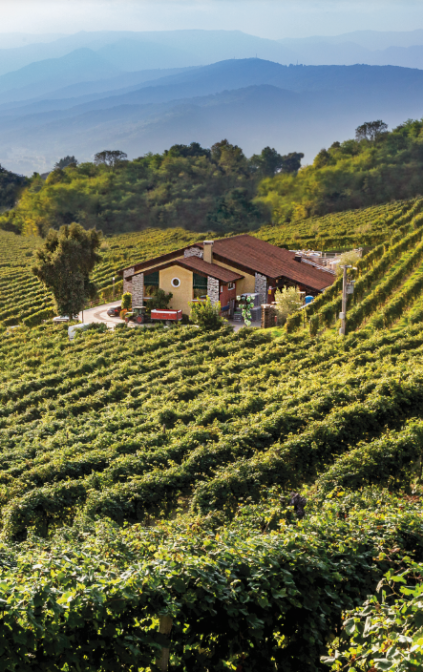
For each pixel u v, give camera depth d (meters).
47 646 5.25
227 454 16.92
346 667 5.46
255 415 21.00
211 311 39.44
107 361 34.34
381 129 171.38
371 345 28.78
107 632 5.57
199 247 49.53
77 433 22.80
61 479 17.53
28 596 5.30
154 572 5.94
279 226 122.06
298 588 6.43
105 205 138.50
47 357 38.28
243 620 6.09
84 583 5.75
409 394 18.56
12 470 18.92
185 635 6.02
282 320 42.31
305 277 50.62
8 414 29.38
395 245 55.56
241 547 6.68
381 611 5.15
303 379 24.66
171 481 15.45
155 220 137.62
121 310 50.88
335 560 6.89
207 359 32.16
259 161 163.00
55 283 49.09
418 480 15.31
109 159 183.75
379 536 7.38
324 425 17.19
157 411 23.17
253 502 14.40
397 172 122.25
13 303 63.69
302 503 12.21
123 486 15.17
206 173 146.38
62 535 11.91
